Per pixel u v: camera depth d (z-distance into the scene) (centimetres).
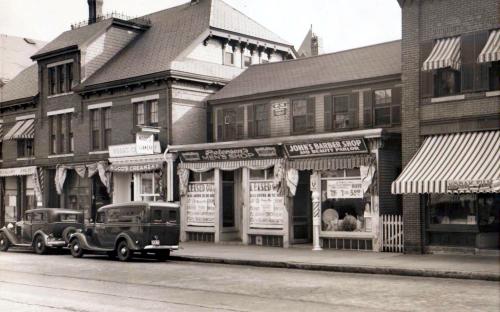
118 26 4003
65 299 1472
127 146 3450
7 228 3077
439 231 2259
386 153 2492
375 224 2439
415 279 1784
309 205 2867
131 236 2452
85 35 3944
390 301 1391
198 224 3125
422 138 2327
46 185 4109
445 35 2272
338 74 2892
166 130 3303
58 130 4009
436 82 2298
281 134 3041
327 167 2578
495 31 2155
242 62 3775
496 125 2147
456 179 2039
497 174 1967
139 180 3459
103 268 2203
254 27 3900
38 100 4162
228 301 1416
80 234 2658
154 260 2520
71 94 3900
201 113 3431
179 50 3441
